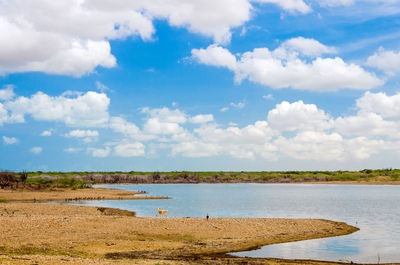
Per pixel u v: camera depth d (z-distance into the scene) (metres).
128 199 100.19
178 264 25.27
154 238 37.19
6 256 24.50
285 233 41.53
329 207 81.94
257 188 191.75
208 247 33.81
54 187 128.00
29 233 36.44
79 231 38.56
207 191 157.00
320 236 40.62
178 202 93.69
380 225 51.66
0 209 57.38
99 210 63.06
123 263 24.16
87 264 23.27
